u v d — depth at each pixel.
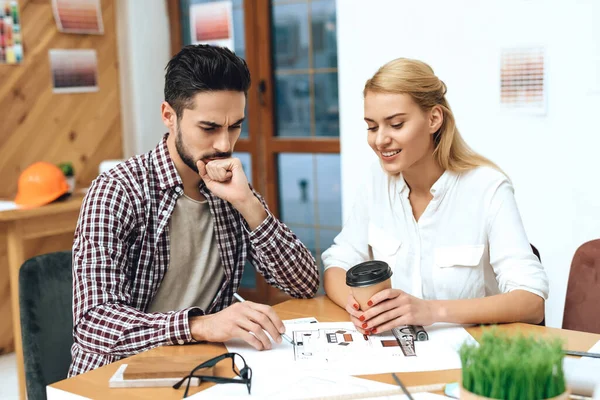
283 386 1.26
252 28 4.15
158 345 1.50
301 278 1.84
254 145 4.27
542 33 2.88
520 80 2.96
